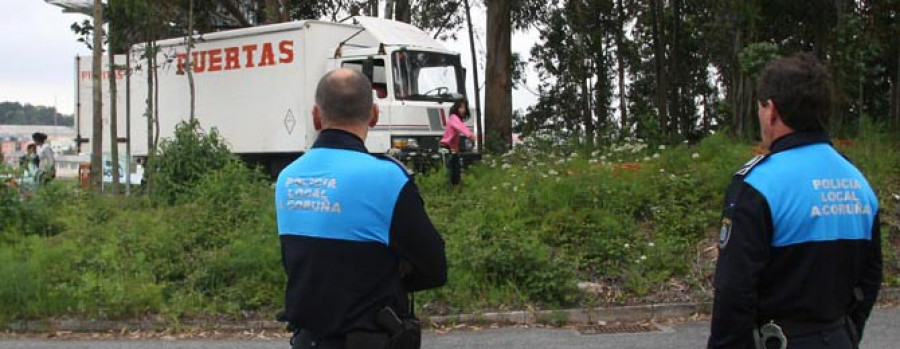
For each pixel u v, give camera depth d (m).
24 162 12.33
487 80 22.88
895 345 6.88
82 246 9.84
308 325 3.00
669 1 29.23
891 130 16.59
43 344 7.64
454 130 14.27
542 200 10.75
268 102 17.62
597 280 8.99
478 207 10.82
